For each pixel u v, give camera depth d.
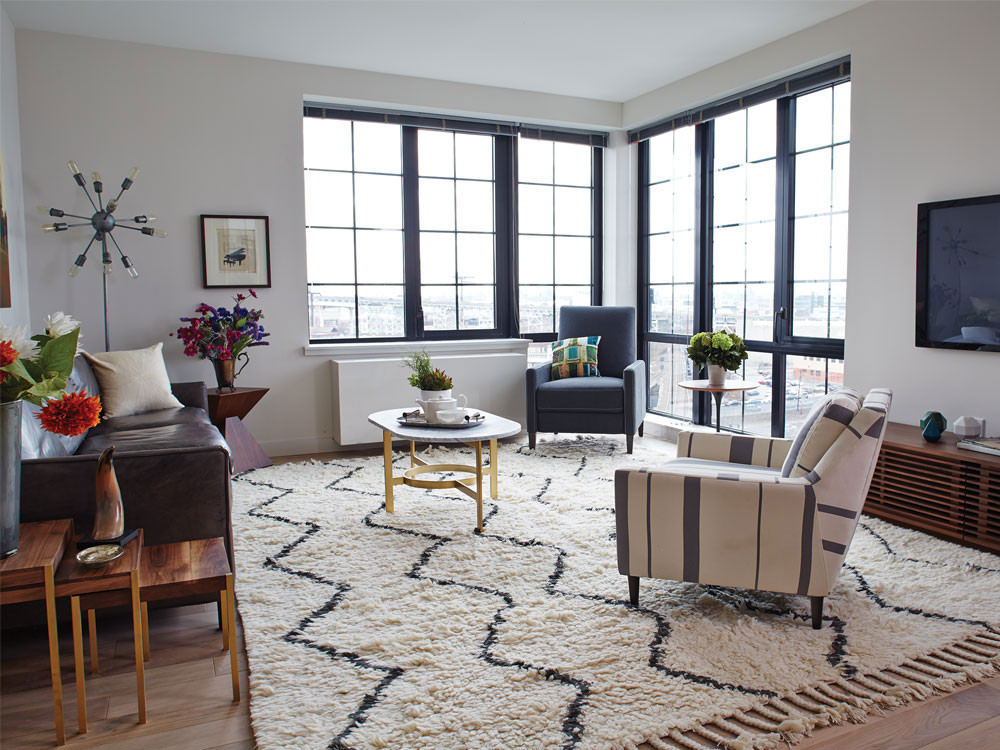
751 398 5.12
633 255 6.11
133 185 4.57
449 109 5.35
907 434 3.57
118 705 1.99
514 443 5.35
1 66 3.89
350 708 1.92
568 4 3.94
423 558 2.99
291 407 5.09
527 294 6.04
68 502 2.33
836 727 1.86
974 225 3.41
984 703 1.97
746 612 2.49
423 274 5.60
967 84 3.46
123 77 4.50
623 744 1.77
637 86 5.50
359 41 4.50
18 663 2.24
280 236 4.96
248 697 2.03
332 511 3.65
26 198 4.30
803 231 4.67
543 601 2.57
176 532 2.47
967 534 3.16
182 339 4.58
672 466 2.60
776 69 4.53
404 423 3.64
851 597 2.59
